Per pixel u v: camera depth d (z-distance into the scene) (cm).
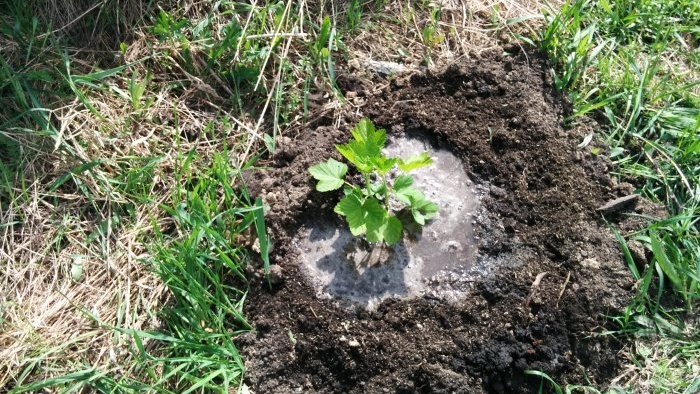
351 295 84
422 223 85
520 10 108
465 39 104
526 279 84
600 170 93
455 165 92
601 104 95
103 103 94
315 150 91
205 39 98
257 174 91
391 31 104
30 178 89
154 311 82
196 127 94
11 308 82
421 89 97
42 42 97
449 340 81
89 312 79
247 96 97
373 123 95
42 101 94
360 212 82
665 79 98
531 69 99
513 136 93
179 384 79
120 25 100
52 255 85
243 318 82
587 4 108
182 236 86
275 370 80
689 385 80
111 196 88
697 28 105
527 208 89
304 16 103
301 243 87
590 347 82
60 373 78
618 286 85
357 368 79
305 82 97
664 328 84
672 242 87
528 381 80
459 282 84
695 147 93
